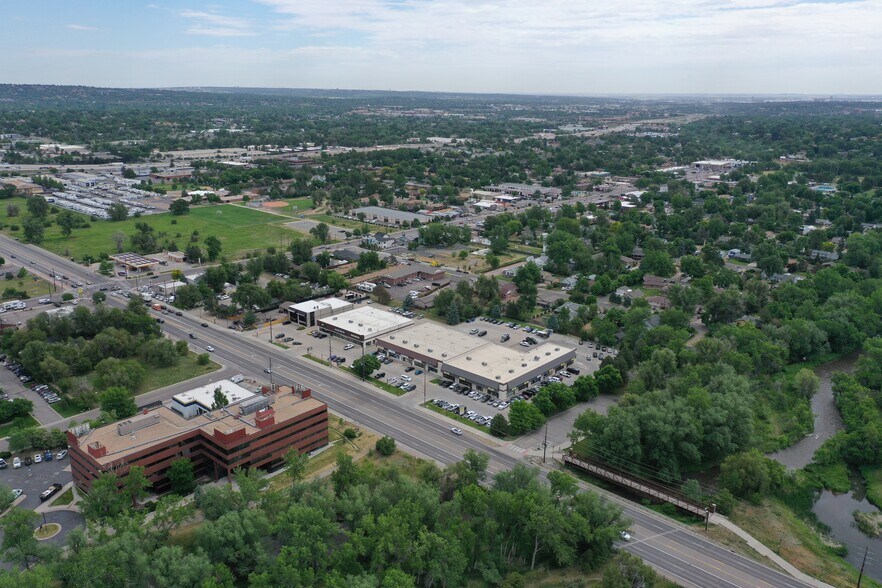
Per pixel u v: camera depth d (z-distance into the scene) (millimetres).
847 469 197875
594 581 143875
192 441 177750
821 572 149625
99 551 125875
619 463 186000
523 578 144000
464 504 152000
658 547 154625
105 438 172875
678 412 192375
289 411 190375
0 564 137375
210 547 137250
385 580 126062
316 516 140375
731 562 150250
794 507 180375
